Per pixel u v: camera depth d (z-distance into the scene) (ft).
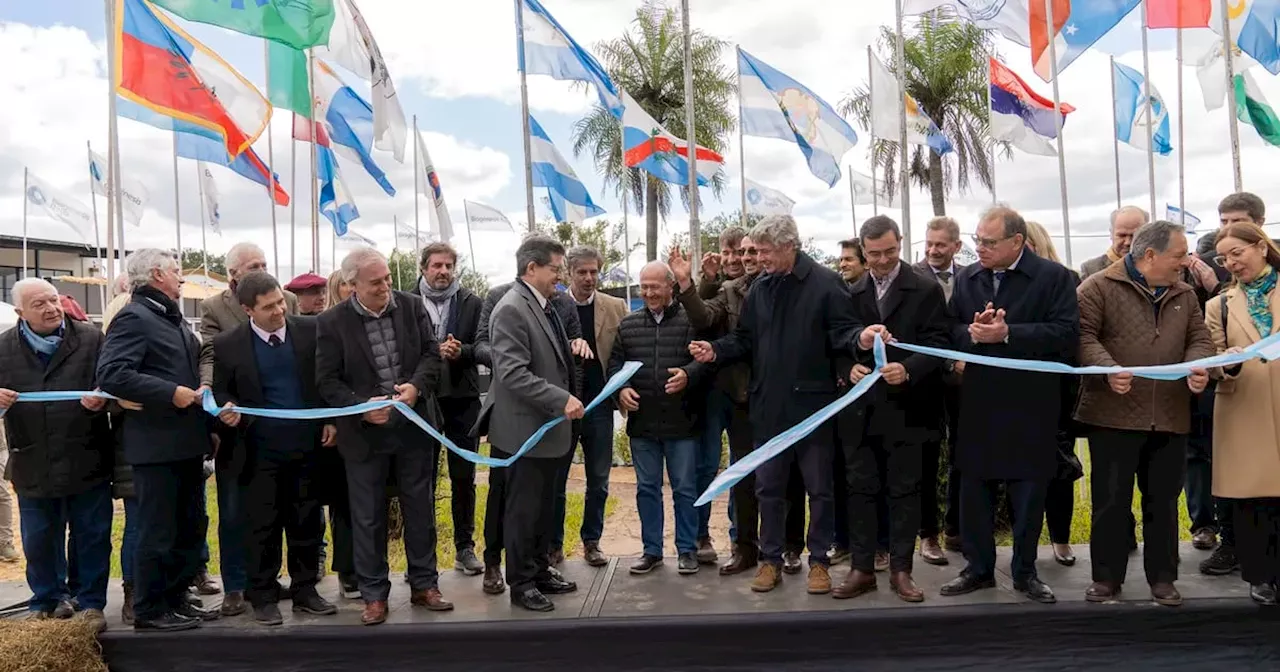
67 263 89.81
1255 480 12.66
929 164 72.02
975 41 65.05
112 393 12.80
